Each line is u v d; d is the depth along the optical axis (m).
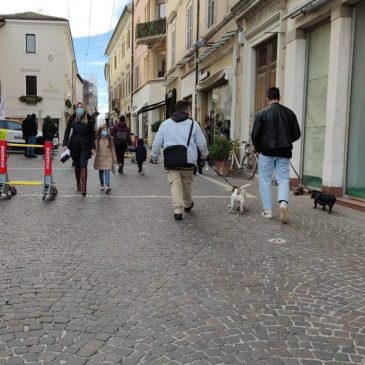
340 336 3.44
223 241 6.12
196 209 8.40
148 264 5.10
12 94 44.72
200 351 3.19
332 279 4.69
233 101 16.78
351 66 9.34
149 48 36.53
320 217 7.71
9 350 3.18
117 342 3.31
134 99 45.19
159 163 19.69
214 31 19.34
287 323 3.65
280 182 7.43
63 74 45.25
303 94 11.39
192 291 4.31
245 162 14.60
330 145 9.55
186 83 25.67
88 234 6.41
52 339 3.34
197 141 7.68
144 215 7.81
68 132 9.94
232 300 4.11
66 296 4.15
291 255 5.51
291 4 11.66
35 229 6.64
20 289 4.30
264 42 14.20
